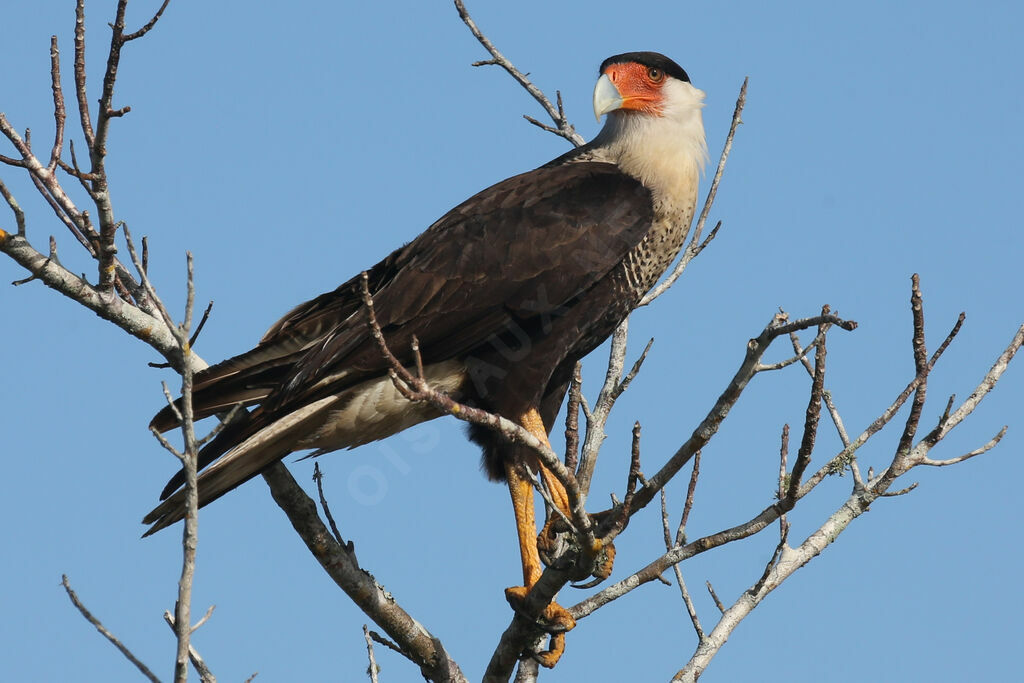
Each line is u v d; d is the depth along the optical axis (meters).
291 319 10.89
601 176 11.45
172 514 9.37
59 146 8.66
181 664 6.28
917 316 8.13
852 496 8.84
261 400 9.97
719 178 11.21
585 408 10.36
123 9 7.74
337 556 9.48
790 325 6.65
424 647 9.66
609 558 9.70
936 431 8.57
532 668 9.65
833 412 9.10
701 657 8.63
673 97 11.84
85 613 7.18
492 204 11.07
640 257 11.36
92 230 8.52
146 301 8.96
